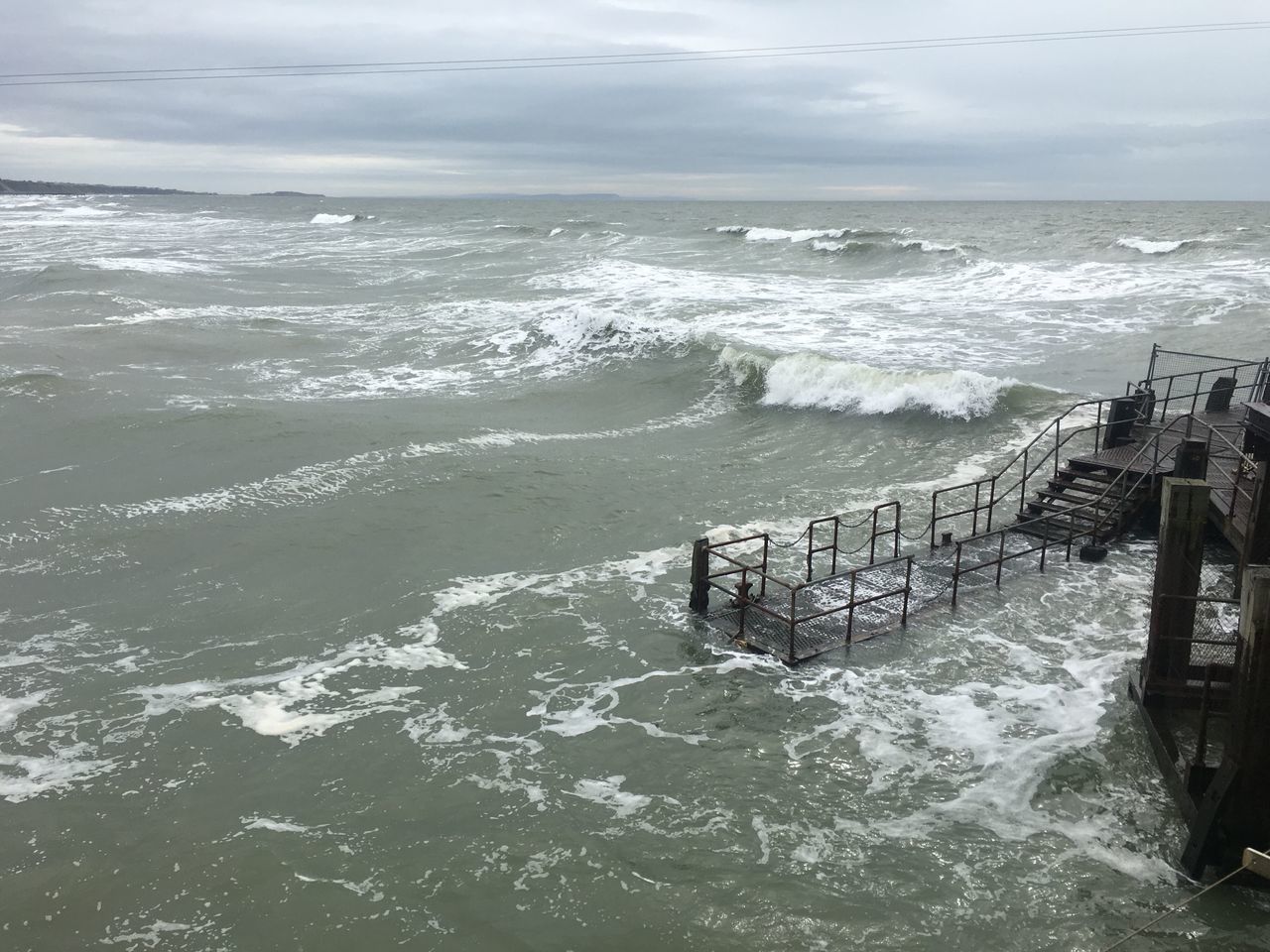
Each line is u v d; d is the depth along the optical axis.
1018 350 26.02
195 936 6.43
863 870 6.95
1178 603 8.34
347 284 42.94
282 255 56.22
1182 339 26.52
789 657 10.12
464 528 14.30
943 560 12.73
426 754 8.59
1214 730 8.17
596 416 21.70
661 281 40.97
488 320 31.70
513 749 8.66
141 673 10.09
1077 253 49.38
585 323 27.92
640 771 8.29
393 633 11.03
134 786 8.15
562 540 13.84
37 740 8.87
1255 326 27.39
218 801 7.94
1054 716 8.96
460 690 9.75
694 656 10.35
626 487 16.19
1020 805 7.68
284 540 13.75
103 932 6.48
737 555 13.12
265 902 6.73
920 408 20.48
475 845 7.32
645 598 11.85
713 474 16.97
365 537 13.90
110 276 40.78
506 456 17.83
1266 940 6.18
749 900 6.64
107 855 7.27
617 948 6.24
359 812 7.76
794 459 17.92
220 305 35.53
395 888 6.86
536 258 51.91
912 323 29.81
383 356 27.47
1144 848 7.15
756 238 64.69
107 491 15.72
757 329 28.75
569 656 10.41
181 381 23.86
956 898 6.63
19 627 11.16
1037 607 11.23
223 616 11.46
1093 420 19.11
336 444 18.20
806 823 7.50
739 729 8.91
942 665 9.96
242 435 18.59
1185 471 11.61
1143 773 8.06
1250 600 6.31
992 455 17.75
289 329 30.80
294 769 8.39
